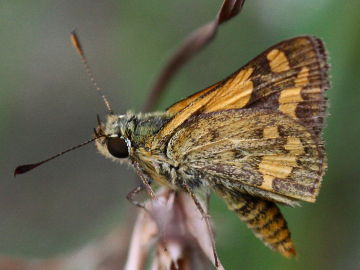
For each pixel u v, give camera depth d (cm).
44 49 14
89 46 14
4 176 14
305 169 8
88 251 9
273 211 8
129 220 9
